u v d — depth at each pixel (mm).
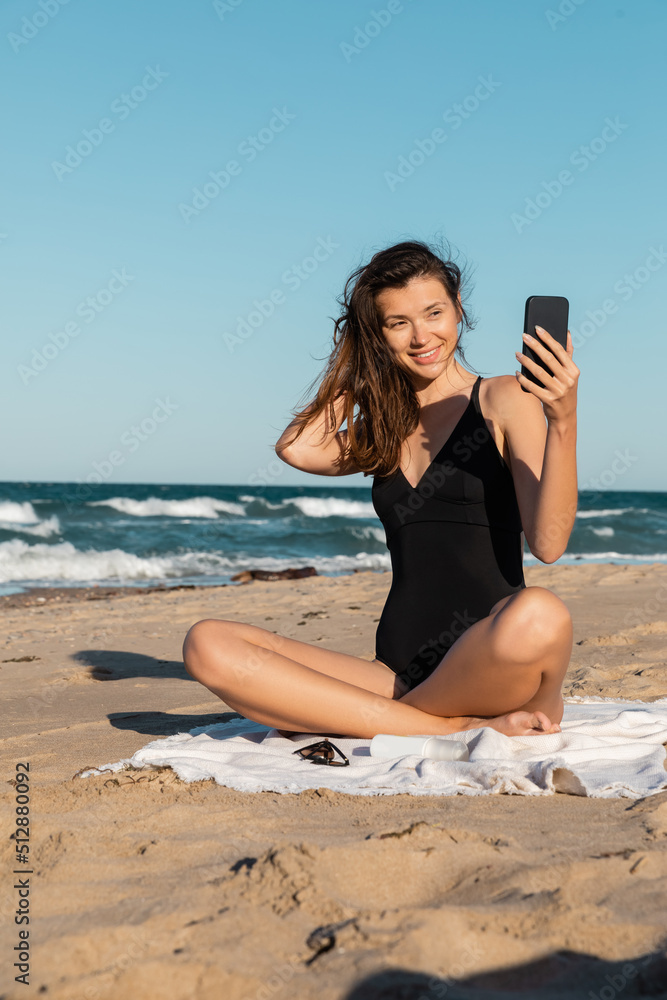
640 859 1696
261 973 1307
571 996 1240
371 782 2395
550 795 2289
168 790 2410
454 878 1678
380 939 1393
